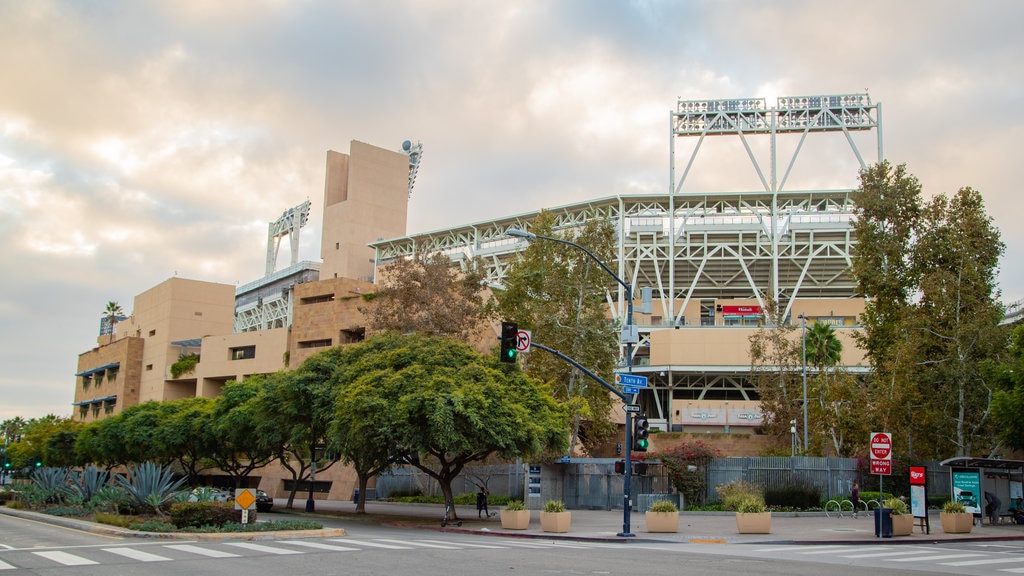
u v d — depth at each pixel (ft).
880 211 175.01
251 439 182.50
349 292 265.95
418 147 480.64
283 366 271.69
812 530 108.47
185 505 90.89
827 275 372.99
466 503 185.88
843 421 181.88
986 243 164.45
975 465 123.85
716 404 307.78
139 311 377.09
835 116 348.18
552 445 134.62
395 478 222.07
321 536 89.71
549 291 186.60
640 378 102.32
